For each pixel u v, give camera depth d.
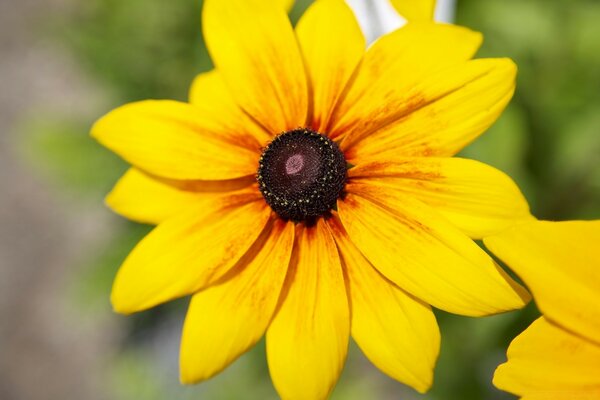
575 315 0.22
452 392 0.41
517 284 0.23
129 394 0.56
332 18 0.26
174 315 0.55
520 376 0.22
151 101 0.27
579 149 0.40
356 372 0.50
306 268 0.25
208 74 0.28
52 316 0.65
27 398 0.63
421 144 0.25
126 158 0.26
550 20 0.40
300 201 0.25
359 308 0.25
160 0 0.48
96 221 0.67
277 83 0.26
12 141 0.71
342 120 0.26
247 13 0.26
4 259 0.67
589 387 0.22
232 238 0.26
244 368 0.49
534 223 0.22
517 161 0.38
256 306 0.25
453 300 0.24
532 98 0.40
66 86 0.72
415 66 0.25
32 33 0.74
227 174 0.26
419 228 0.24
